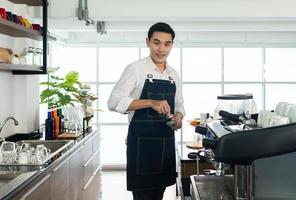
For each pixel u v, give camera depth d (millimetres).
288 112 1515
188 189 2635
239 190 1312
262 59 5871
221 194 1420
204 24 3947
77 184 2977
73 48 5855
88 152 3484
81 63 5883
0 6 2973
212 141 1067
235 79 5918
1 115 3041
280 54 5879
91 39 5750
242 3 3240
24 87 3305
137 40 5734
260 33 5691
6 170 2051
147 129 1739
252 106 3143
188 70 5910
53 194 2248
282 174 1216
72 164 2787
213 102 5918
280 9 3225
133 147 1743
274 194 1221
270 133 946
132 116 1740
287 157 1204
